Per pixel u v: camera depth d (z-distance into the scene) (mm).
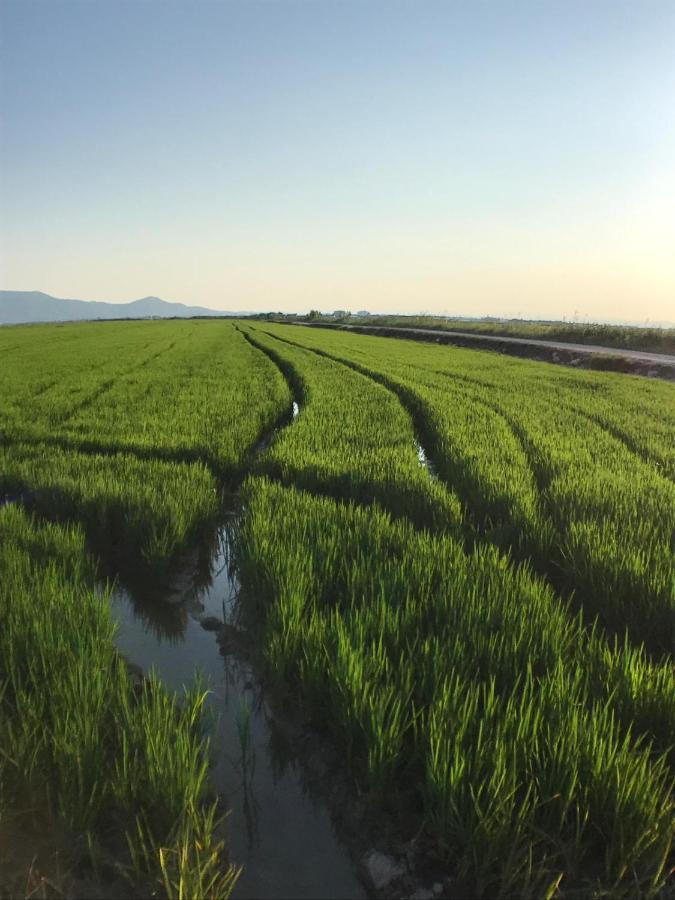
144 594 5656
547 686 3373
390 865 2752
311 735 3646
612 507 6523
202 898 2354
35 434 10375
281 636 4086
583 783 2824
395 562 5012
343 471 7992
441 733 2949
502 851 2604
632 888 2574
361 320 92812
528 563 5695
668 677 3504
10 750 3014
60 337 49625
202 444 9594
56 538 5699
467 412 12992
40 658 3746
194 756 2885
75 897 2500
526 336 46438
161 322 103625
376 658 3666
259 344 41250
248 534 5852
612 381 20609
